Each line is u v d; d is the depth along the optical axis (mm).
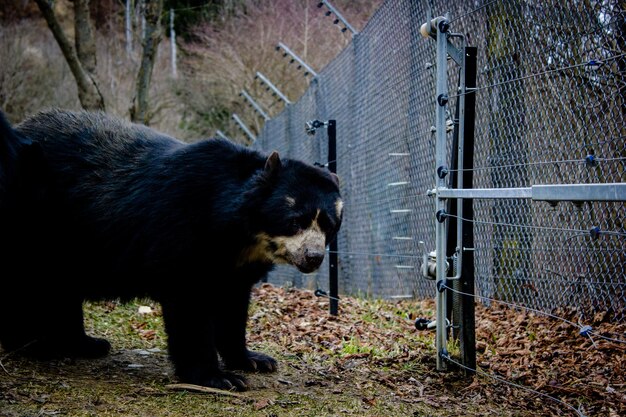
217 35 23828
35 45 22438
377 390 4461
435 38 5012
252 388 4387
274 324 6527
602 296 5902
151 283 4312
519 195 3754
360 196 9312
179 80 25156
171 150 4473
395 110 7613
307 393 4316
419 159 7031
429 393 4477
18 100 20406
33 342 4762
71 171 4566
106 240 4418
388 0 7613
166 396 4074
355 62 9117
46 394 3914
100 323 6141
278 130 13898
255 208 4258
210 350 4387
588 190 3242
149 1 13969
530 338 5770
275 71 22391
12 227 4453
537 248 6391
